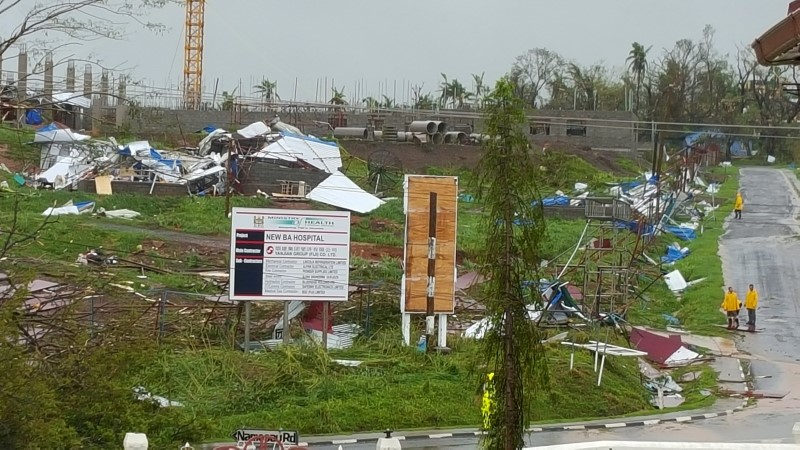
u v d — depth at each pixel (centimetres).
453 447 2503
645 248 5631
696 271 5469
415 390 3002
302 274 3334
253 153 7119
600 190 7394
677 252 5916
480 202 1543
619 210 4947
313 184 6944
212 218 5853
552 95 14075
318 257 3347
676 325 4469
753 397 3284
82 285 2611
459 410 2928
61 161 6303
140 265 4262
